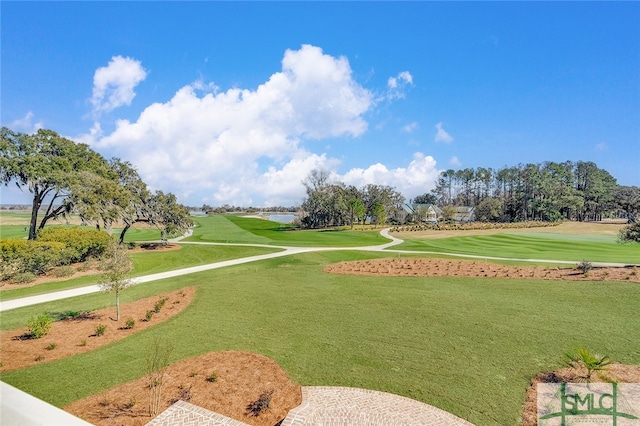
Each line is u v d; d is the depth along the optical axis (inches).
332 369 366.3
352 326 490.0
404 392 321.1
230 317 530.0
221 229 2566.4
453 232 2256.4
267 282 765.3
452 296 640.4
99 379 346.0
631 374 350.3
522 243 1581.0
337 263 1012.5
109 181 1307.8
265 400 298.2
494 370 362.3
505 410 293.4
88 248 1006.4
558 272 814.5
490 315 531.2
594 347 413.7
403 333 463.2
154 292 693.3
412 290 687.1
